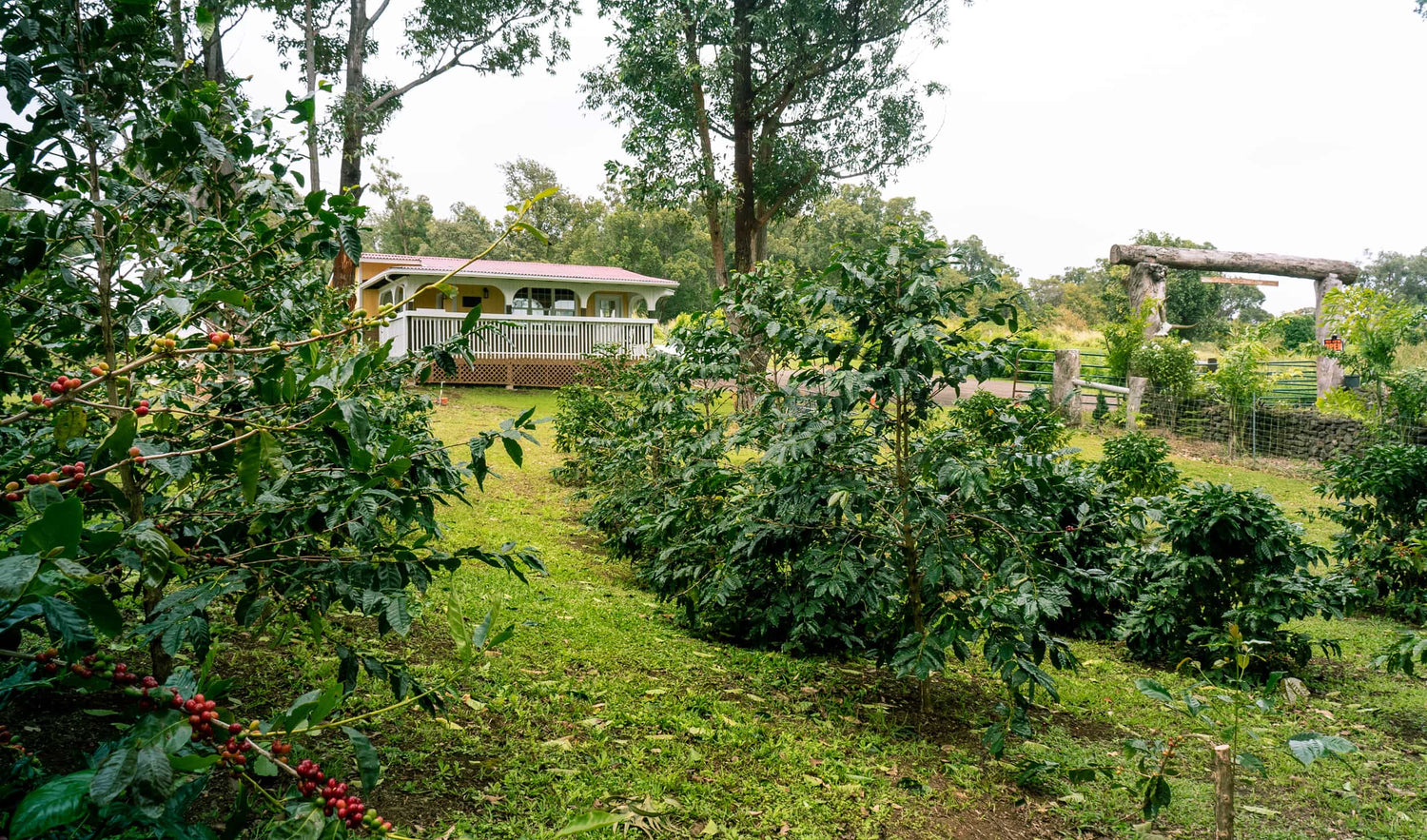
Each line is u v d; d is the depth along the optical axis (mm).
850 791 3371
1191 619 5809
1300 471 14141
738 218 18703
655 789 3150
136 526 1643
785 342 4195
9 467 2055
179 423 2178
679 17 16422
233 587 2197
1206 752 4223
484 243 55281
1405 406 12461
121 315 2359
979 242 61938
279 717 1484
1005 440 4332
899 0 17156
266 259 2656
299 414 2127
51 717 2842
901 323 3717
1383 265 76250
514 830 2742
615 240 48406
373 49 19531
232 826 1515
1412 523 7594
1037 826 3320
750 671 4715
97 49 2148
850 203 47500
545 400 17547
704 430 5848
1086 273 65875
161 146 2223
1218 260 20969
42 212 2035
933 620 4496
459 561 2461
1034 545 4512
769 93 18500
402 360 2701
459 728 3408
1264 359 16250
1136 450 9078
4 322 1609
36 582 1202
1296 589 5301
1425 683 5570
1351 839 3430
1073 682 5207
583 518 7266
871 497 4020
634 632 5090
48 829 1256
